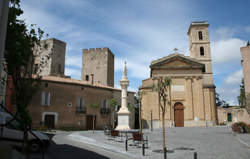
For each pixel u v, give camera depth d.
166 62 42.84
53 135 22.86
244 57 38.03
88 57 69.12
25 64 9.80
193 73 42.16
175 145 15.27
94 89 42.16
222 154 11.70
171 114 40.91
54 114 36.53
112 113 43.75
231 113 55.88
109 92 44.31
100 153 11.98
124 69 30.47
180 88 42.00
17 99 9.42
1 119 10.62
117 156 11.32
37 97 35.38
